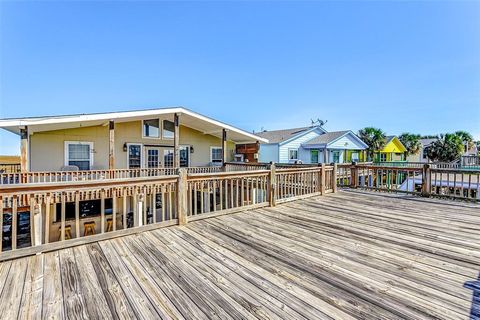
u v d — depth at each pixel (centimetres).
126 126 1102
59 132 955
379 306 183
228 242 318
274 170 539
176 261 262
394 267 248
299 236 341
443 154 2292
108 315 174
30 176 713
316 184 668
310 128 1905
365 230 367
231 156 1462
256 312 177
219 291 204
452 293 201
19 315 174
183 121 1180
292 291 204
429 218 436
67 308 182
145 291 204
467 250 292
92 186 323
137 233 351
